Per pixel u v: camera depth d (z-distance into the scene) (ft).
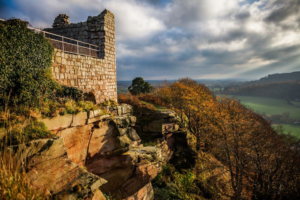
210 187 52.49
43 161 15.33
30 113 18.38
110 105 40.16
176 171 52.06
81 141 25.12
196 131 78.79
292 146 79.41
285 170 54.85
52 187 15.17
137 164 30.81
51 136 17.47
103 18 41.11
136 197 30.40
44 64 24.86
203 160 63.98
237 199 48.62
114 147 30.60
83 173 17.56
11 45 19.76
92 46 42.60
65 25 44.75
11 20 20.53
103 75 41.29
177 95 82.79
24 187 12.00
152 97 78.43
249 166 56.70
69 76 32.09
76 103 26.27
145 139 56.70
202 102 78.33
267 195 50.08
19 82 20.11
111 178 28.58
